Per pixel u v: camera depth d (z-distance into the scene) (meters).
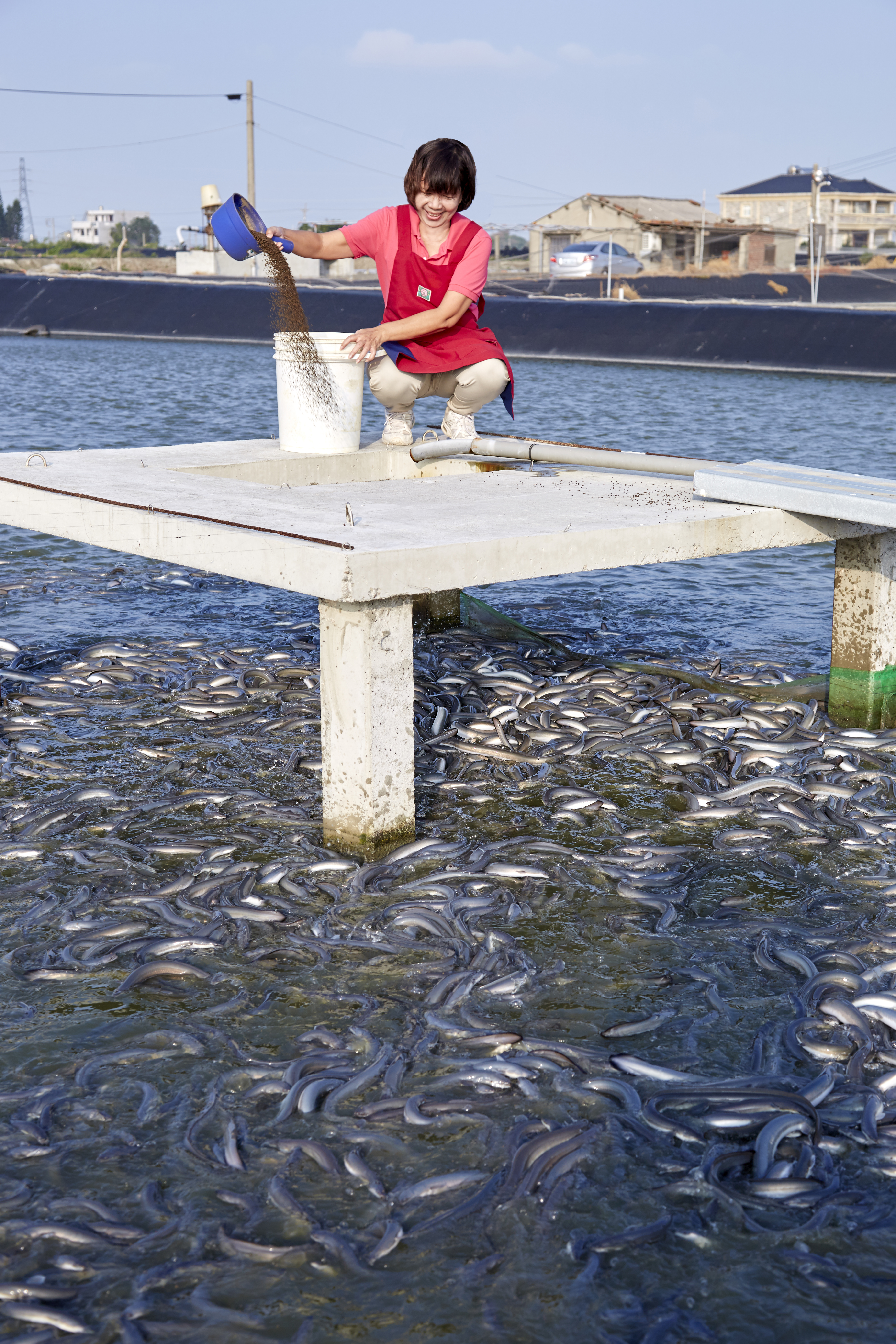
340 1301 2.18
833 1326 2.14
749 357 35.66
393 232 6.02
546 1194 2.43
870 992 3.08
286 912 3.56
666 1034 2.98
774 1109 2.63
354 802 3.87
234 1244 2.29
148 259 84.38
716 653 6.71
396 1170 2.50
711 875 3.86
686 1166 2.51
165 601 7.70
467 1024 3.00
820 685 5.80
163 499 4.59
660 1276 2.25
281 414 6.37
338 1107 2.69
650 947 3.41
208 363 32.94
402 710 3.85
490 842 4.07
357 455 6.26
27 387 23.95
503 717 5.17
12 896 3.64
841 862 3.96
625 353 38.09
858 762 4.81
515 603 7.95
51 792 4.46
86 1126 2.63
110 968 3.27
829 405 23.94
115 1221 2.34
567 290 54.00
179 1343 2.08
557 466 6.32
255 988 3.17
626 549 4.25
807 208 109.69
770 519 4.71
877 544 5.05
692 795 4.41
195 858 3.91
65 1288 2.18
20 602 7.54
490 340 6.29
